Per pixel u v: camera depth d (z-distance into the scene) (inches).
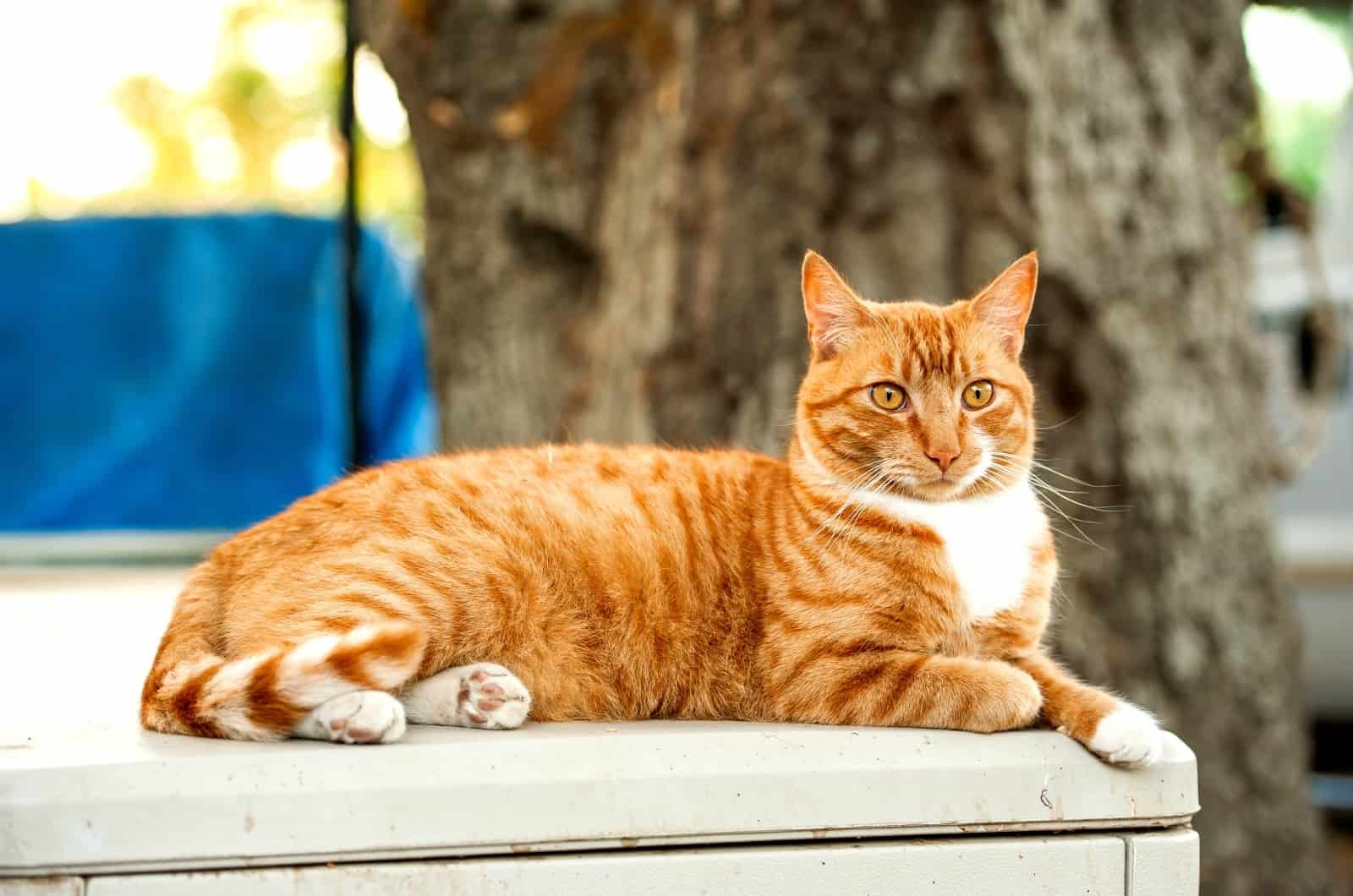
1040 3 154.6
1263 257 231.5
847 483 102.0
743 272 155.5
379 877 74.3
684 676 99.3
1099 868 80.1
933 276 154.2
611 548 98.2
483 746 77.5
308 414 232.1
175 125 419.2
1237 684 170.1
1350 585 214.8
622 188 177.9
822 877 78.1
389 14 181.6
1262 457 178.2
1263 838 173.2
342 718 79.8
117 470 229.0
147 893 72.3
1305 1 262.7
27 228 231.5
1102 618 160.7
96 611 154.6
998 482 103.7
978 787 79.5
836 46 151.9
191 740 81.5
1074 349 159.0
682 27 164.2
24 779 72.4
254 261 232.8
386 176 396.5
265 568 94.7
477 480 100.7
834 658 95.0
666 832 77.0
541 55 179.2
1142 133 165.8
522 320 189.5
